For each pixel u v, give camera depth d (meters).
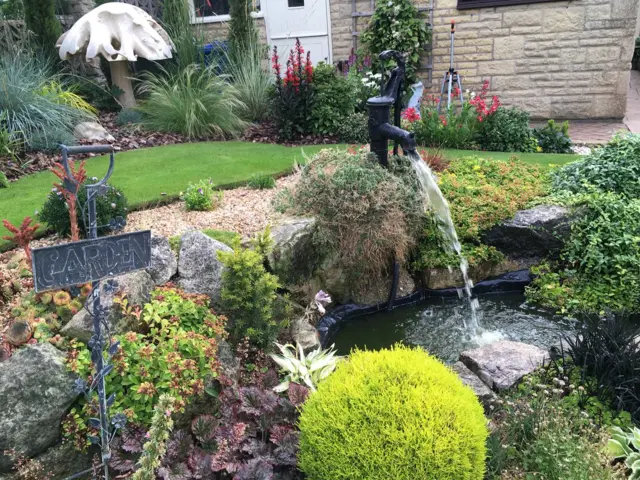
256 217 4.35
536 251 4.91
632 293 4.41
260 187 5.19
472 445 1.95
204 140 7.29
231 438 2.31
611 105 8.98
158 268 3.12
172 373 2.38
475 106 7.70
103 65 8.84
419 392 2.00
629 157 5.27
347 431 1.96
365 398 2.01
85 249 1.81
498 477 2.32
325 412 2.05
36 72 6.94
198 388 2.45
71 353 2.38
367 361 2.20
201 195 4.59
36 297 2.80
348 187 4.18
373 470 1.89
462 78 9.42
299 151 6.75
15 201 4.63
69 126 6.43
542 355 3.27
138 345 2.51
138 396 2.33
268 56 9.79
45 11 7.83
